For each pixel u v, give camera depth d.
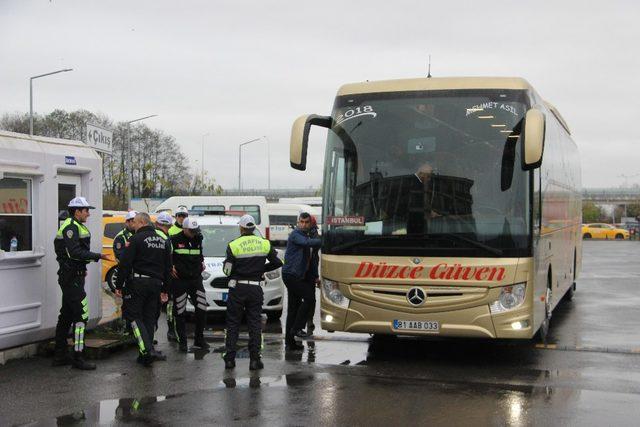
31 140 9.27
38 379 8.12
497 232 8.38
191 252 9.94
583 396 7.36
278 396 7.37
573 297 16.94
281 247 44.81
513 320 8.30
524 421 6.47
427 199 8.60
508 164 8.50
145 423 6.44
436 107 8.80
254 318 8.71
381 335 11.16
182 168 71.50
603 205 122.38
